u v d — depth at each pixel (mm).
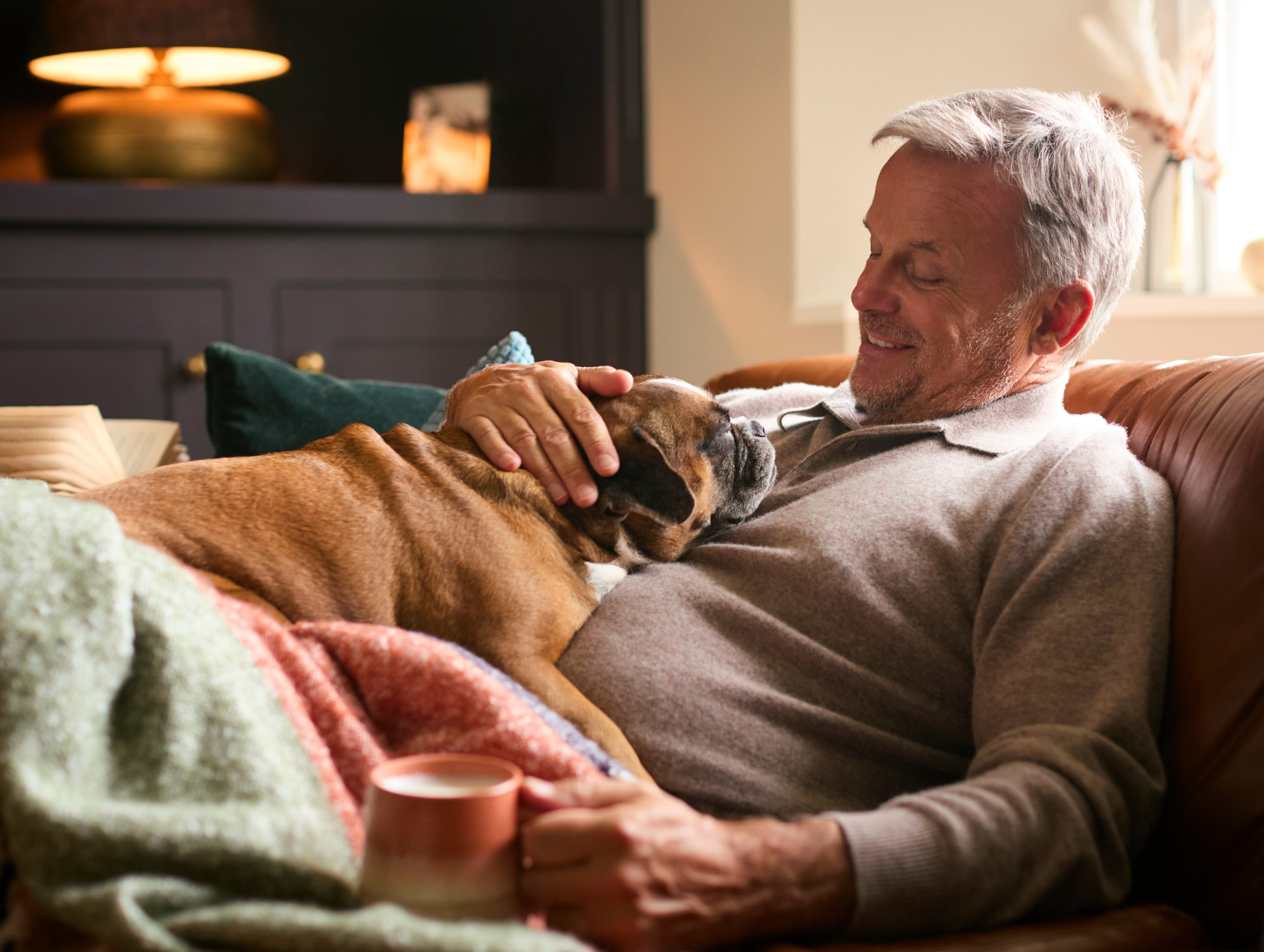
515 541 1271
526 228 3508
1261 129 2797
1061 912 944
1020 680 1065
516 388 1404
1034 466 1258
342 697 948
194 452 3393
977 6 2791
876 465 1340
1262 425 1129
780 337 2947
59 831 712
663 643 1183
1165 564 1139
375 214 3402
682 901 801
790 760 1095
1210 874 997
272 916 688
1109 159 1388
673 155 3449
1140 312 2561
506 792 739
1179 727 1059
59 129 3428
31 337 3242
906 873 872
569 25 3711
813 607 1200
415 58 3992
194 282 3348
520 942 672
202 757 801
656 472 1367
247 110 3533
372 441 1330
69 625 814
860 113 2836
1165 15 2838
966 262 1338
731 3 3082
